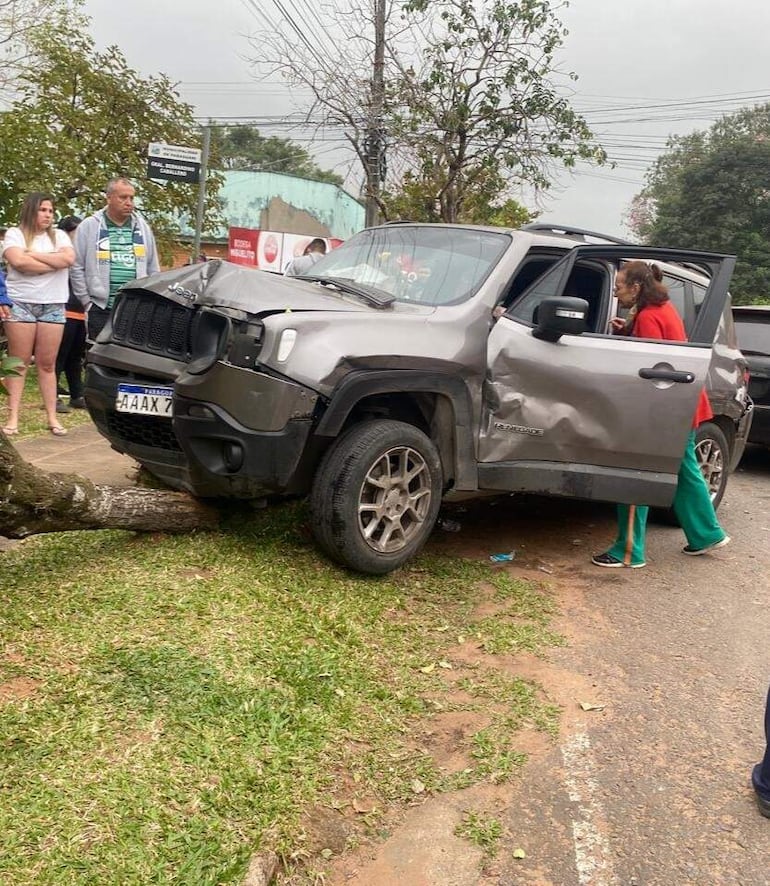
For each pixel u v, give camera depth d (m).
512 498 6.34
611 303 5.29
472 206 15.33
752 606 4.64
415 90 14.16
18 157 10.52
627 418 4.68
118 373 4.45
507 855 2.55
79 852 2.14
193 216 12.87
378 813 2.63
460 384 4.32
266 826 2.40
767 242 39.66
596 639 4.03
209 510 4.41
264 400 3.74
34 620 3.24
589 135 14.16
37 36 11.71
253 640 3.35
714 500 6.28
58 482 3.65
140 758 2.53
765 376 8.13
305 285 4.48
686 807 2.83
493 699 3.37
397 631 3.78
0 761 2.42
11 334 6.37
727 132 43.03
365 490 4.11
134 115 11.98
